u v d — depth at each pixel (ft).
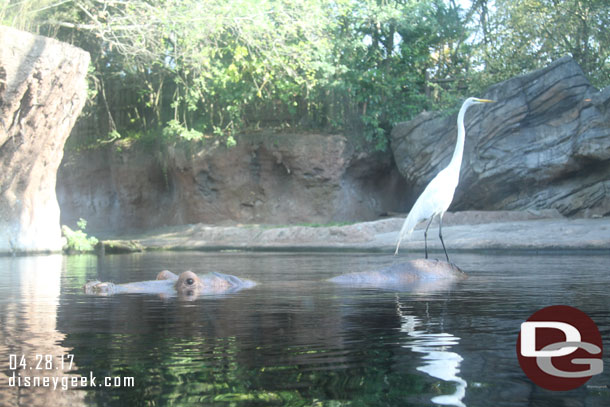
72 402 9.50
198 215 105.81
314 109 106.93
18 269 42.22
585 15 93.09
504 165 84.89
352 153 102.06
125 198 113.39
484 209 89.20
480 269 35.55
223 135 104.83
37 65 62.95
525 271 33.83
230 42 93.35
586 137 78.54
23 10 71.41
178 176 106.01
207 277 27.48
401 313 18.53
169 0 76.84
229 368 11.57
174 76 103.76
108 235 103.71
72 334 15.46
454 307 19.72
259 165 104.32
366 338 14.49
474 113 88.07
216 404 9.26
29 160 68.13
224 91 99.14
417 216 32.63
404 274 30.07
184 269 39.34
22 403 9.46
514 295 22.68
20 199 68.85
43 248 70.18
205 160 103.96
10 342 14.40
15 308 20.62
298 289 26.17
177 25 78.89
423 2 100.37
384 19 98.73
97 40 93.09
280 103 108.17
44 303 22.00
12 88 61.93
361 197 105.81
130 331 15.83
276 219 103.14
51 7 77.92
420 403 9.25
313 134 102.22
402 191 107.96
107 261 51.67
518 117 84.58
